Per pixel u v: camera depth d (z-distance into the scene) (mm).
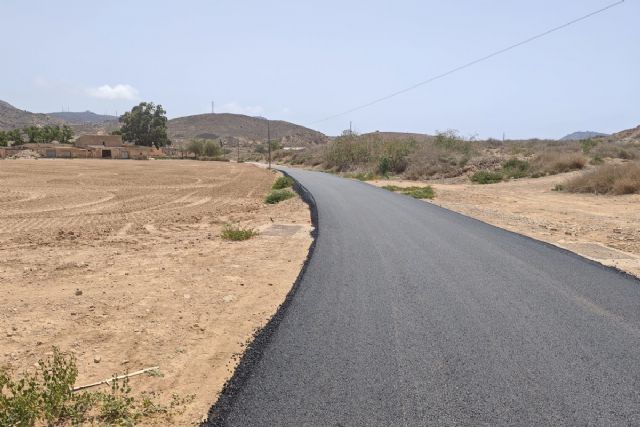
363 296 6660
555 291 6926
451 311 6023
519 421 3545
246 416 3660
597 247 11062
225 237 12539
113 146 122312
